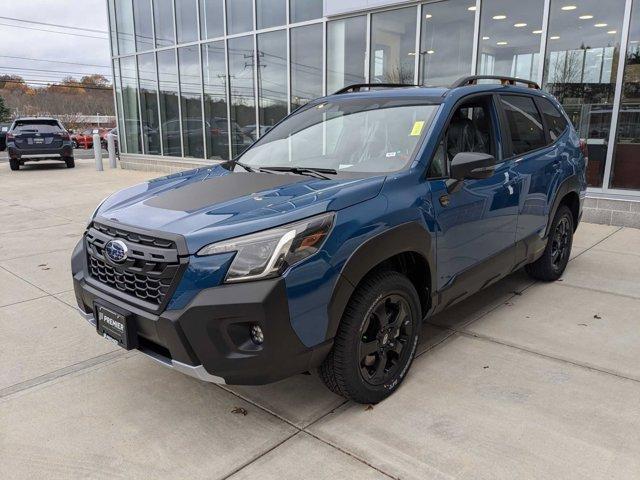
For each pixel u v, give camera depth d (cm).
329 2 976
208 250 236
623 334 373
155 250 247
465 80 382
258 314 230
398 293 287
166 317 238
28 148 1661
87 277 293
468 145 355
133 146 1664
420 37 880
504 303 437
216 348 235
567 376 315
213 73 1290
